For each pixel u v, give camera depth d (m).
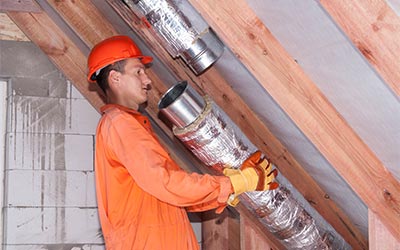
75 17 3.35
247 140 2.58
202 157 2.56
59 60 4.06
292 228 2.73
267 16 2.02
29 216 4.20
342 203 2.89
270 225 2.75
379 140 2.09
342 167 2.22
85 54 4.08
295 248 2.83
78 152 4.29
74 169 4.28
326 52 1.93
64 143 4.27
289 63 2.11
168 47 2.50
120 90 2.51
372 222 2.30
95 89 4.13
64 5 3.34
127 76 2.51
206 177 2.20
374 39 1.66
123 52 2.49
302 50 2.03
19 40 4.23
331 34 1.84
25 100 4.23
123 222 2.34
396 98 1.86
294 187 2.82
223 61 2.57
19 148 4.21
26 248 4.19
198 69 2.53
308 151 2.66
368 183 2.22
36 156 4.23
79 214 4.27
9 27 4.22
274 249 3.29
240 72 2.53
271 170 2.42
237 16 2.07
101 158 2.40
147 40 2.71
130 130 2.27
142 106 3.29
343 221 2.99
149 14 2.42
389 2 1.59
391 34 1.63
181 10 2.41
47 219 4.23
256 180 2.29
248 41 2.09
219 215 4.01
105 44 2.52
